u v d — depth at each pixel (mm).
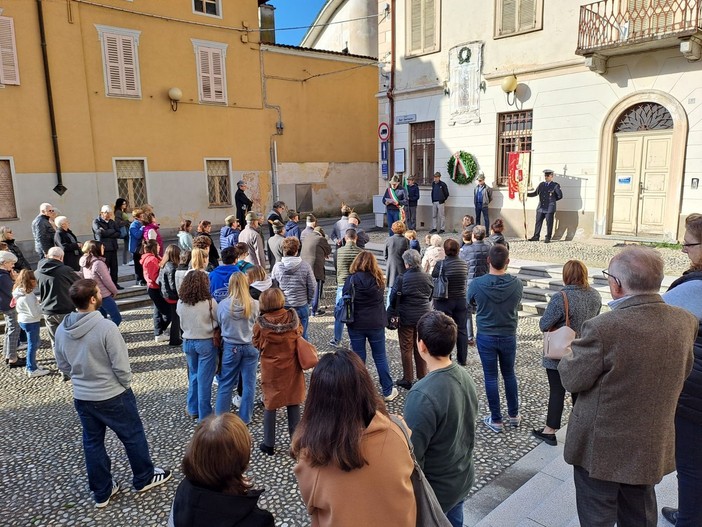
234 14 17500
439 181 14344
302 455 1775
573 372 2336
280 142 19672
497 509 3371
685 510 2645
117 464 4234
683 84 10484
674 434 2398
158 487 3883
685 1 9773
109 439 4660
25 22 13344
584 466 2381
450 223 14883
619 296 2389
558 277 9125
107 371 3508
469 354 6551
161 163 16359
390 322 5344
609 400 2266
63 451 4480
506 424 4676
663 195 11133
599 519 2389
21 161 13609
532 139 12891
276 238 9164
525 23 12680
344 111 21578
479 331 4484
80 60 14352
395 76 15727
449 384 2430
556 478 3734
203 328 4570
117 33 15016
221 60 17375
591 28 11172
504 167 13703
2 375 6297
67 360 3504
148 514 3580
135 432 3695
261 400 5352
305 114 20297
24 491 3881
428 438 2326
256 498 1985
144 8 15445
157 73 15984
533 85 12672
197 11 16672
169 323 7613
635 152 11438
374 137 22797
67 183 14406
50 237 8992
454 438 2414
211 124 17391
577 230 12383
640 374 2203
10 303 6465
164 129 16297
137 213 10141
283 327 4129
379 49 16000
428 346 2512
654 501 2432
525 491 3564
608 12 11328
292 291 6098
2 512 3625
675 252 10125
